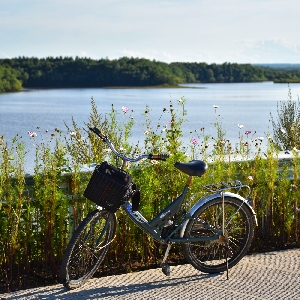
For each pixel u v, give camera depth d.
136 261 6.24
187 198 6.43
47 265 5.74
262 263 6.08
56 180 5.74
